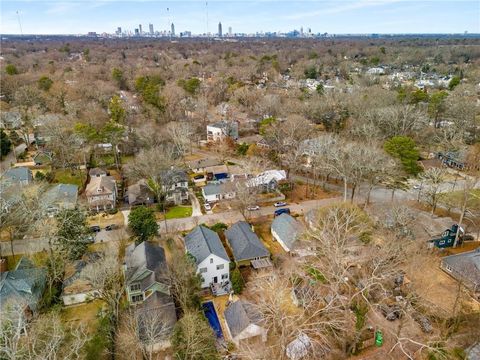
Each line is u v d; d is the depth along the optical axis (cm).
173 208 6056
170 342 3303
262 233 5300
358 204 5928
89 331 3491
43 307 3812
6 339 2616
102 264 3844
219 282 4253
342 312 3450
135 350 3158
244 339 3372
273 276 3716
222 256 4228
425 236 4672
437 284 4094
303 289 3784
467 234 5069
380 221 4694
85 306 3947
